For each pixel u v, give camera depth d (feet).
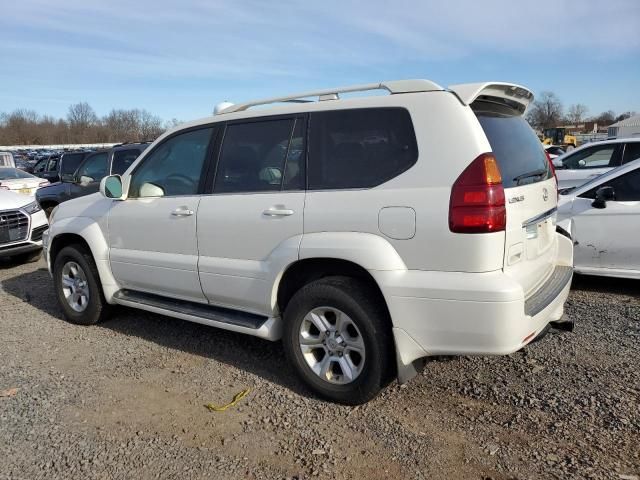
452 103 10.07
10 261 28.50
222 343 15.24
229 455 9.76
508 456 9.40
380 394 11.80
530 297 10.71
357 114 11.07
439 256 9.71
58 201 35.60
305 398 11.78
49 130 307.78
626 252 18.02
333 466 9.32
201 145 13.73
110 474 9.31
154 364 13.92
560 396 11.32
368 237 10.42
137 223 14.78
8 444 10.29
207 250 13.12
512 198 10.04
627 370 12.36
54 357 14.60
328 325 11.31
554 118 260.21
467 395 11.60
